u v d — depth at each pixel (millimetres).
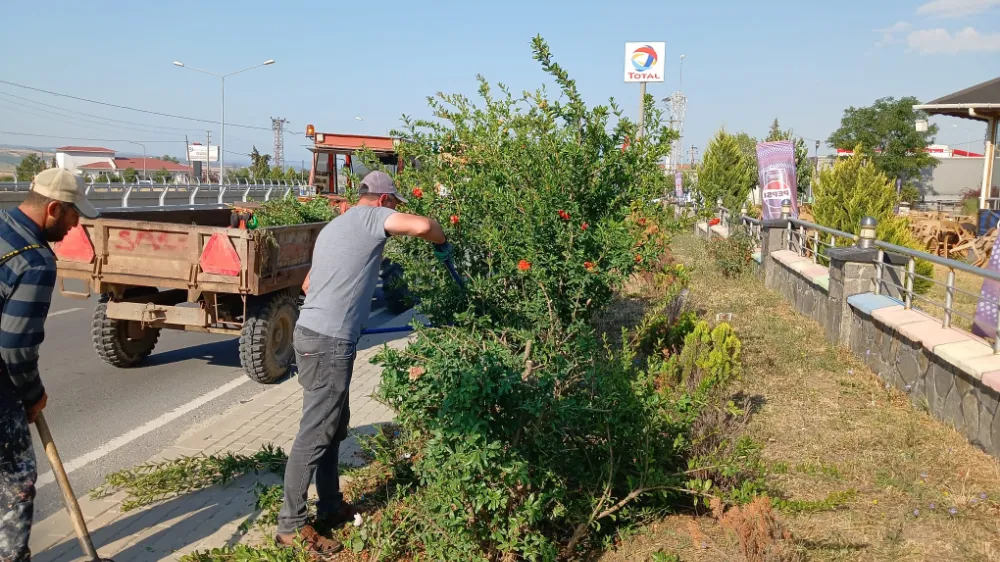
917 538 3777
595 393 3857
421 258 4859
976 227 16531
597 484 3883
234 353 8586
